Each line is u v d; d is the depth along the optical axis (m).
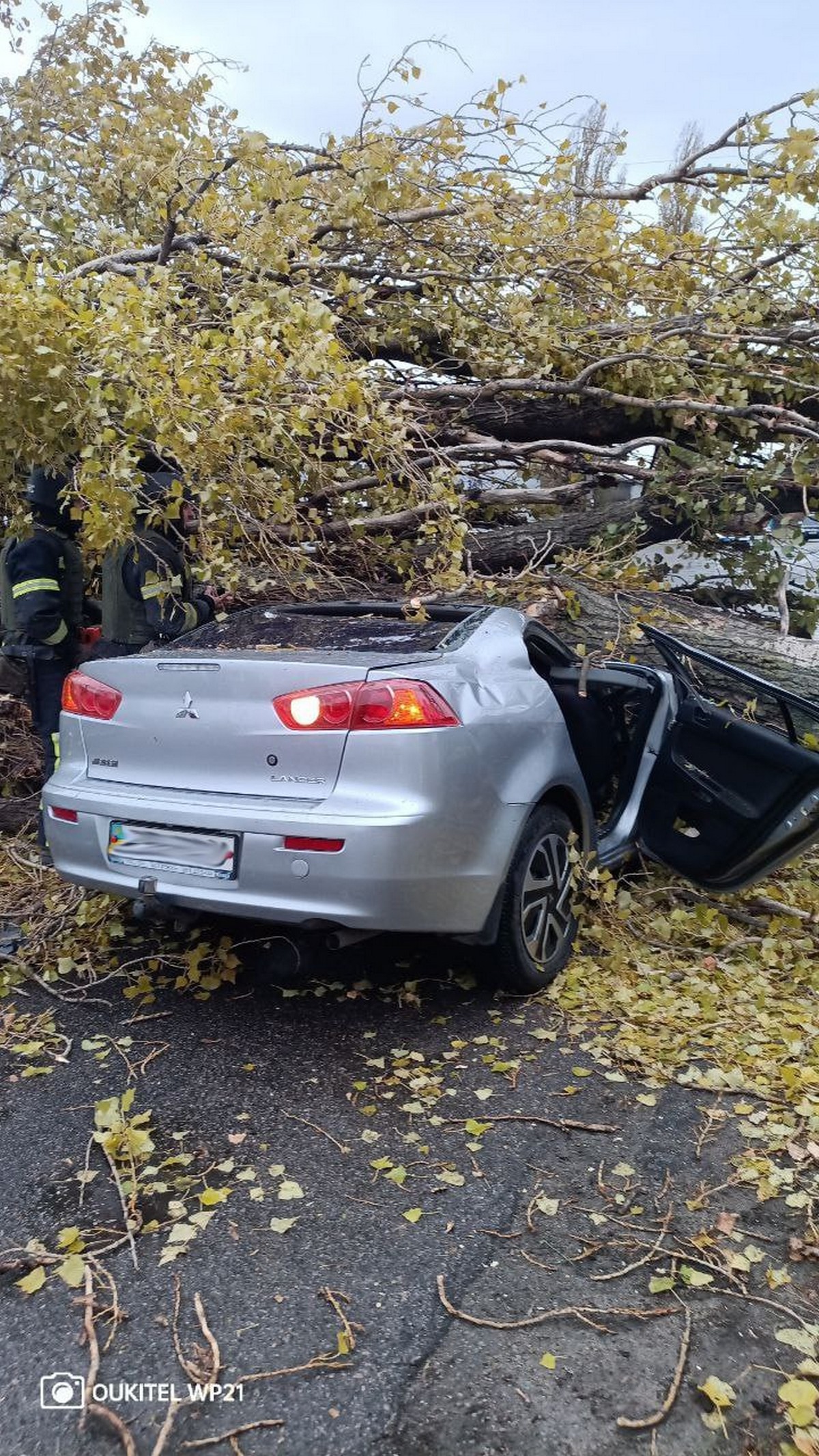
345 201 5.29
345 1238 2.27
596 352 5.98
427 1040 3.20
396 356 6.39
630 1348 1.95
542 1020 3.36
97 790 3.33
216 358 3.93
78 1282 2.11
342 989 3.56
